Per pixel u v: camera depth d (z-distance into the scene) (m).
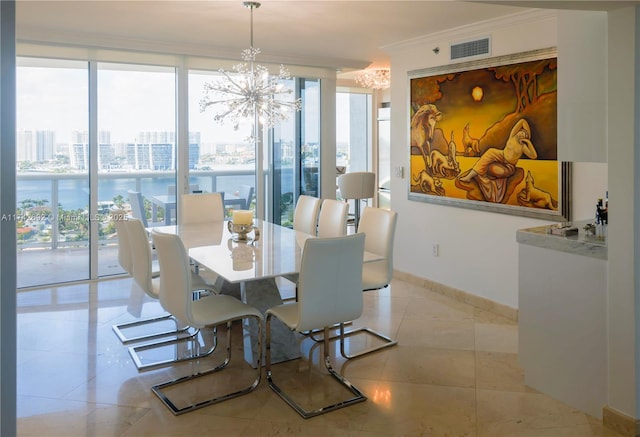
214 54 5.91
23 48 5.18
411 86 5.59
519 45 4.41
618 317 2.76
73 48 5.41
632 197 2.66
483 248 4.90
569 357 3.05
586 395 2.98
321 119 6.96
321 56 6.41
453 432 2.80
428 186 5.44
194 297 4.99
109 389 3.30
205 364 3.69
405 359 3.77
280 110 4.68
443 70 5.16
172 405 3.07
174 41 5.52
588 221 3.61
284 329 3.77
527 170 4.38
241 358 3.81
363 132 9.61
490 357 3.79
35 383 3.37
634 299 2.69
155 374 3.52
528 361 3.32
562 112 3.11
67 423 2.89
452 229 5.23
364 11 4.29
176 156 6.14
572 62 3.03
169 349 3.96
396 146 5.91
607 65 2.76
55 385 3.35
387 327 4.42
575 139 3.04
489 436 2.76
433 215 5.45
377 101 9.51
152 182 6.07
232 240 4.25
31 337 4.17
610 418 2.82
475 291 5.02
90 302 5.07
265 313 3.50
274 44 5.67
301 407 3.07
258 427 2.86
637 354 2.72
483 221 4.88
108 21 4.66
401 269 5.94
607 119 2.79
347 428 2.85
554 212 4.18
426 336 4.21
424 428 2.84
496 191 4.68
